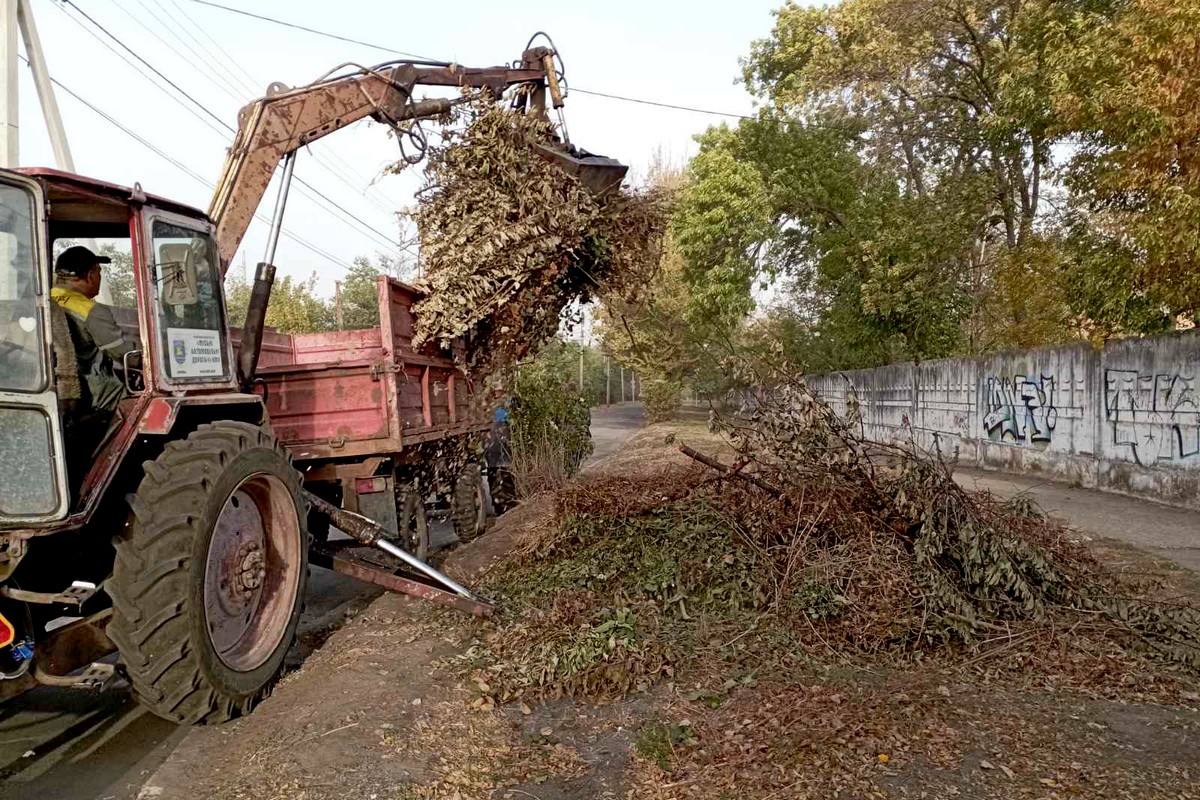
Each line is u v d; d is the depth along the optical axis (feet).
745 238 74.02
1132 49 31.86
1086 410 40.55
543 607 19.22
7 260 12.43
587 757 12.98
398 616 20.56
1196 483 32.55
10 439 12.07
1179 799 10.89
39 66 32.48
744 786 11.60
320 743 13.02
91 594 13.08
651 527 21.27
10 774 13.51
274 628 16.90
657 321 101.45
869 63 68.28
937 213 61.62
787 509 20.30
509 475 42.16
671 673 15.69
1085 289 37.22
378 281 23.99
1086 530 28.99
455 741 13.41
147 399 15.12
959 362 55.31
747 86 84.12
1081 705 14.08
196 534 14.07
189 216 17.03
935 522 18.67
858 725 13.08
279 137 23.72
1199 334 32.45
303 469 23.76
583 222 26.22
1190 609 18.42
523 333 30.99
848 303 71.97
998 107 50.88
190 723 14.51
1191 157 30.50
